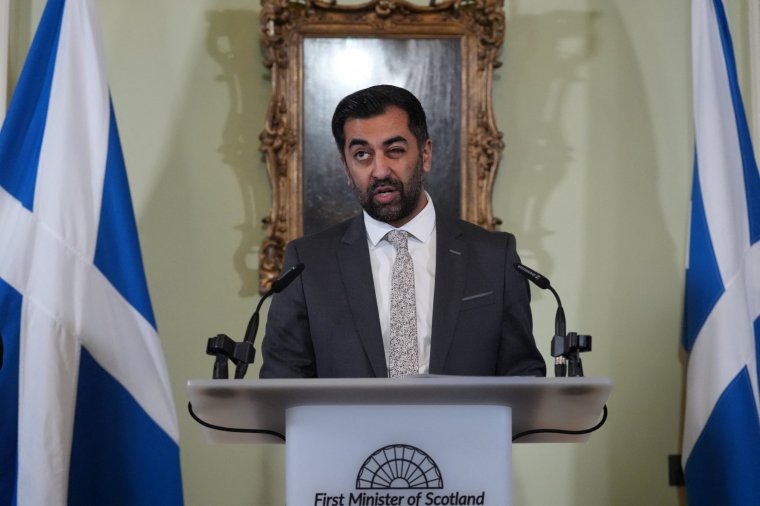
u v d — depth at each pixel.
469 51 3.96
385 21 3.97
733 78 3.78
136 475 3.16
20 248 3.19
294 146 3.89
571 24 4.08
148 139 3.94
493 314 2.69
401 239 2.84
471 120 3.92
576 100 4.04
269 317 2.79
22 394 3.07
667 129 4.03
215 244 3.90
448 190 3.89
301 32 3.96
